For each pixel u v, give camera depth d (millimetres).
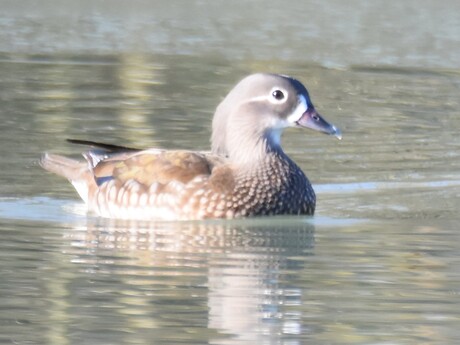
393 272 12922
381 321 11328
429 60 25922
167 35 27516
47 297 11906
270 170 15344
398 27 28109
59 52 26062
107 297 11969
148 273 12805
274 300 11914
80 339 10781
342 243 14156
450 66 25547
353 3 30312
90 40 27062
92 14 29234
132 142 19109
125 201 15336
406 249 13836
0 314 11438
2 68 24453
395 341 10773
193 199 15109
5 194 16406
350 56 26062
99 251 13656
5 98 21922
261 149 15406
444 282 12570
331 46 26797
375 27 28141
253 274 12820
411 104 22344
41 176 17344
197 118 20891
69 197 16484
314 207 15656
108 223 15086
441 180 17469
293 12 29594
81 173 16172
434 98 22844
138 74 24297
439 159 18609
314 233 14617
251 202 15211
